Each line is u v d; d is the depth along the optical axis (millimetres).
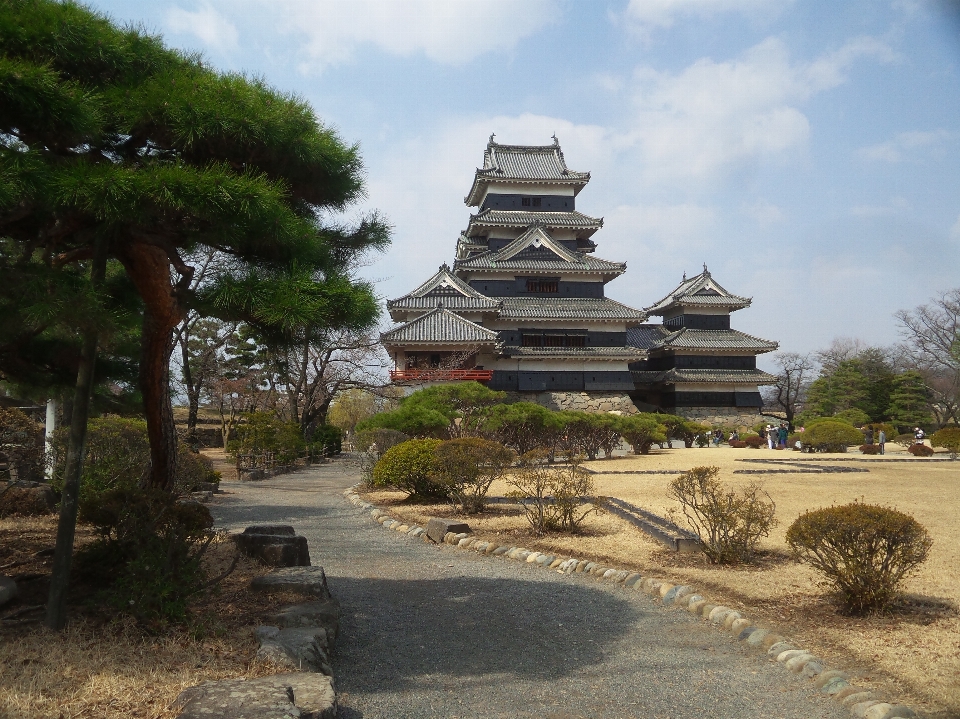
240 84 5410
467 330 40688
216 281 5418
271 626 5680
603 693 5086
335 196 6344
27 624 5422
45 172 4348
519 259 46125
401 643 6258
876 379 59969
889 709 4465
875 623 6348
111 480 12273
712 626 6734
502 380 45562
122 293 6906
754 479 19422
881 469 23047
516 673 5504
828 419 37000
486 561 9969
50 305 4387
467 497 13953
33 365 7895
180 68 5582
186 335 28562
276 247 5461
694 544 9820
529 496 13773
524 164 51281
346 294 5277
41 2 4879
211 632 5426
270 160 5715
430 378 37688
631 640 6352
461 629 6699
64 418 14000
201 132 5016
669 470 22562
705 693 5074
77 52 5023
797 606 6996
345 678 5355
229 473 26516
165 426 8047
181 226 5281
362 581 8758
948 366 52938
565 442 27766
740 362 52969
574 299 47188
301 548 8594
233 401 39406
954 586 7539
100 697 4160
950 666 5199
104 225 5000
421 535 12039
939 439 30531
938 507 13398
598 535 11180
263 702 3801
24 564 7883
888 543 6613
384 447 22578
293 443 28812
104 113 4961
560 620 7008
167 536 6023
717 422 52188
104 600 5926
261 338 5848
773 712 4719
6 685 4215
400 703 4875
